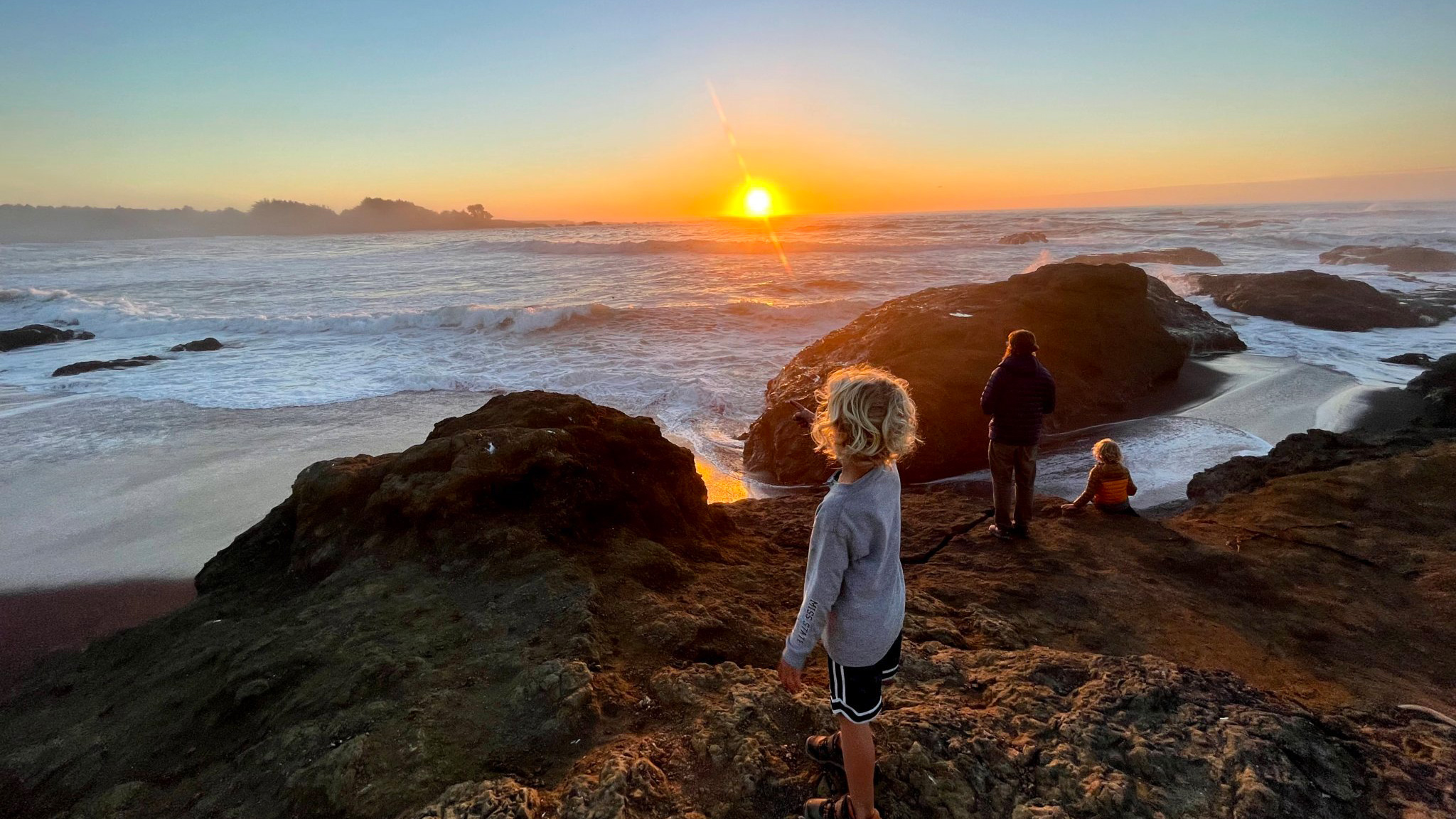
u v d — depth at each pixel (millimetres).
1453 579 4855
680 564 4676
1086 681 3389
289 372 16578
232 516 8938
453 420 6094
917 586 4918
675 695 3186
